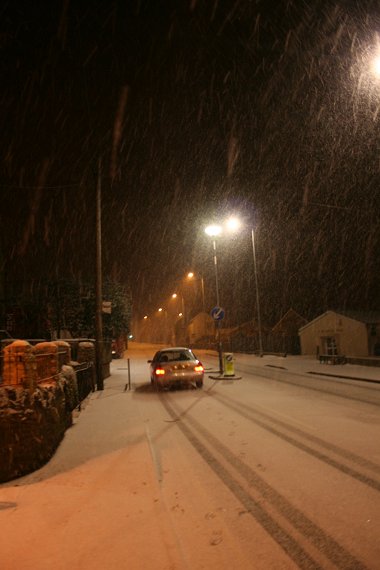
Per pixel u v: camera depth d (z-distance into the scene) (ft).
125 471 20.74
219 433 28.76
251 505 16.61
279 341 143.74
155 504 16.63
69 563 12.40
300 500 16.97
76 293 100.89
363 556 12.75
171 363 52.37
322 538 13.87
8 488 18.66
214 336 227.20
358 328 106.83
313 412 35.81
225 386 55.36
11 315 83.51
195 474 20.43
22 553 13.01
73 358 57.00
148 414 36.17
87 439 27.40
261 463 21.86
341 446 24.77
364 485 18.47
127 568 12.10
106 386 58.70
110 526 14.75
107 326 110.32
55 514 15.80
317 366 84.12
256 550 13.17
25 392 21.45
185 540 13.89
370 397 43.93
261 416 34.37
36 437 21.34
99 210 56.75
